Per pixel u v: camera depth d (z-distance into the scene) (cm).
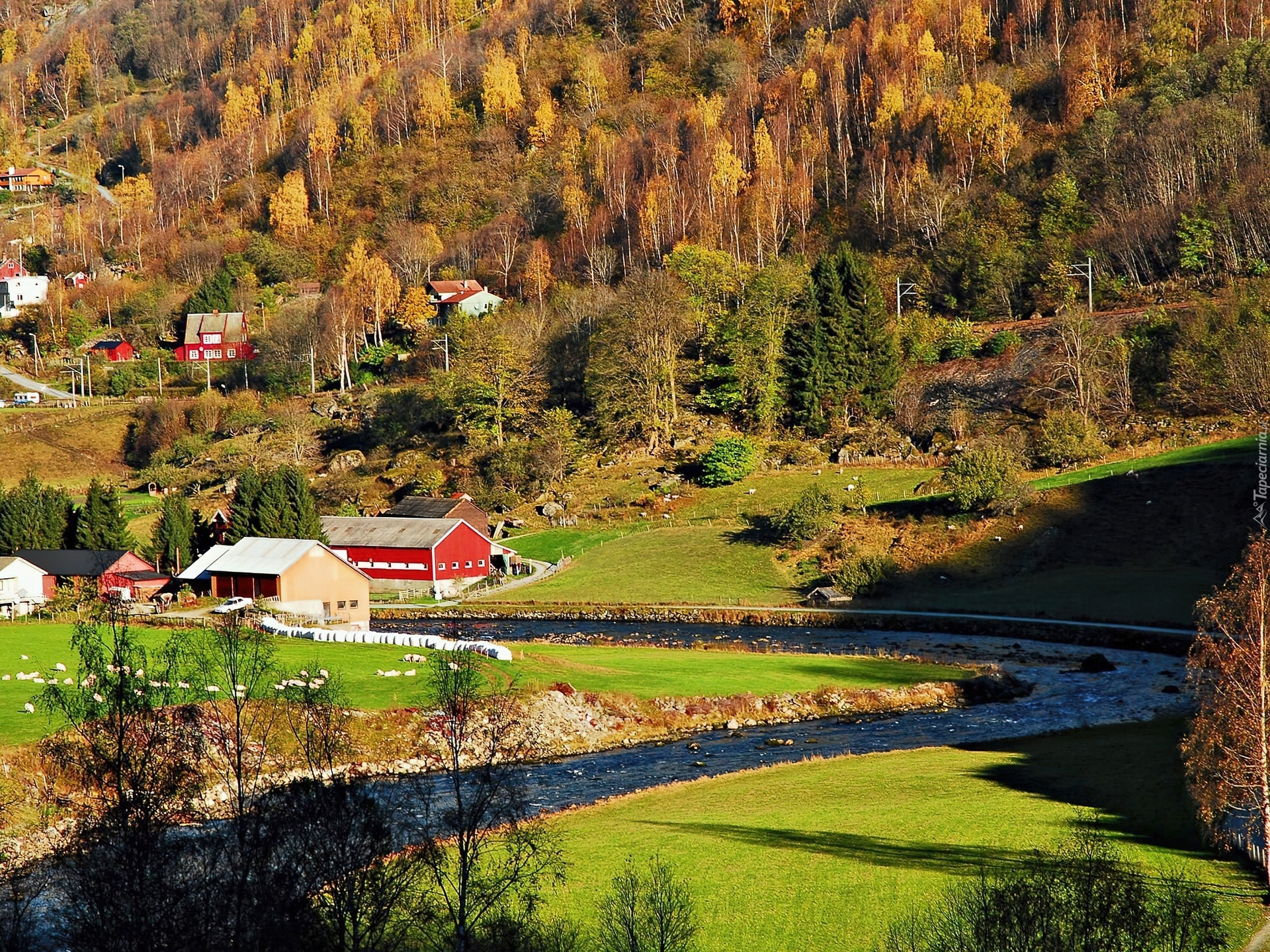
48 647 8856
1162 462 14538
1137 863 4778
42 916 3597
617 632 11888
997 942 3494
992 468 14188
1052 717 8138
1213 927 3691
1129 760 6700
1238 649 4600
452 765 6562
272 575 12150
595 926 4169
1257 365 15412
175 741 3869
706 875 4794
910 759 6956
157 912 3164
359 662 8462
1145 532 13125
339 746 5322
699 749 7419
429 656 8650
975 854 5009
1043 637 11156
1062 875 3884
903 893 4522
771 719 8288
